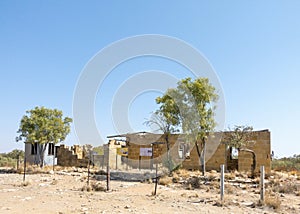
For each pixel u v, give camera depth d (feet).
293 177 69.77
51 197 39.99
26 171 82.17
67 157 104.88
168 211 32.55
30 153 103.04
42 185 54.54
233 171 81.15
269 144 81.97
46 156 104.17
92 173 77.87
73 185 55.72
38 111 95.50
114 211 31.58
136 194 45.57
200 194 47.67
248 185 57.72
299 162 116.67
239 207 36.32
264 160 82.07
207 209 34.30
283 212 34.60
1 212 29.89
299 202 41.96
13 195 41.04
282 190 52.47
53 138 95.96
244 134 84.43
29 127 94.12
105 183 59.57
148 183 60.80
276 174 73.46
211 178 64.18
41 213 30.14
